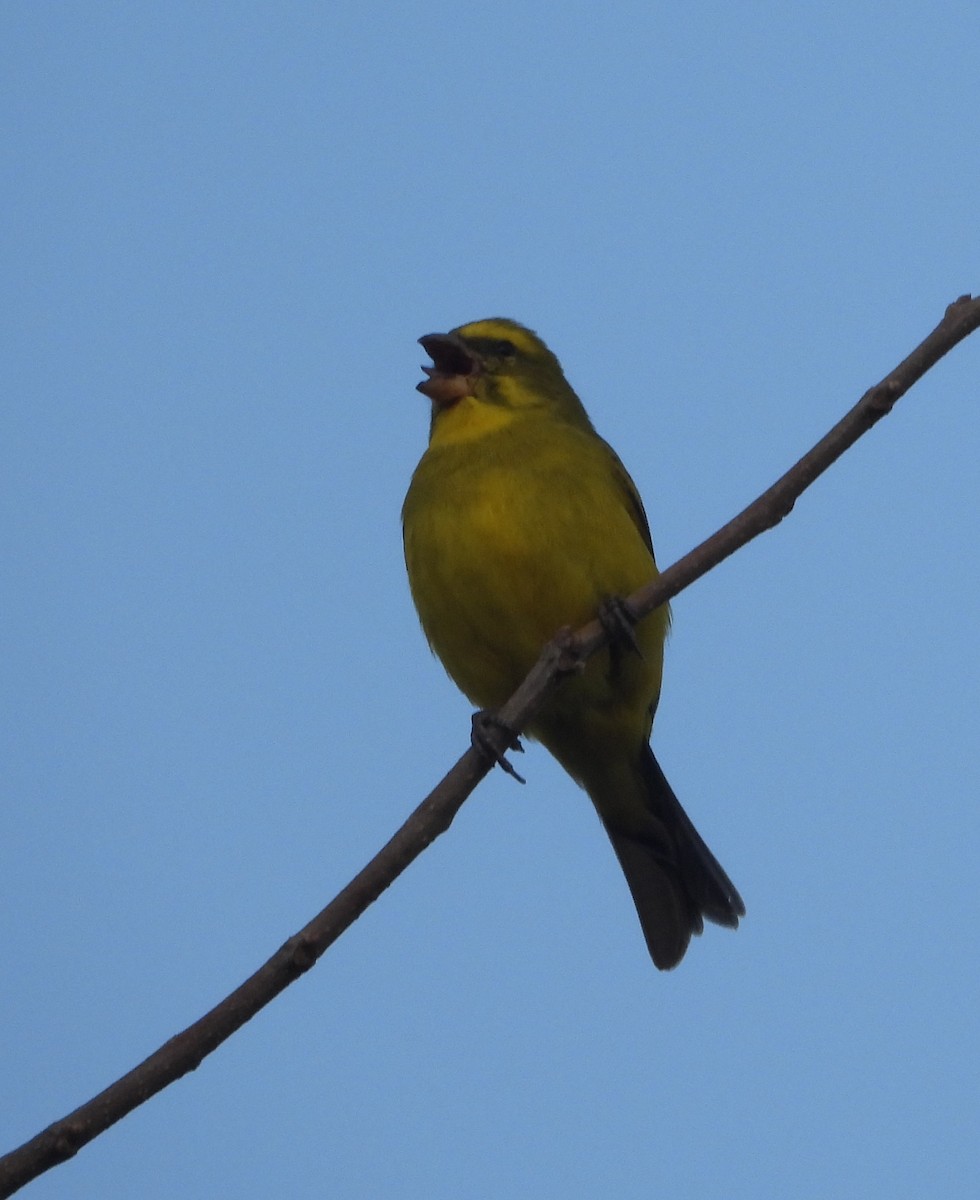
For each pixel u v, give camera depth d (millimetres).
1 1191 6055
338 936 7016
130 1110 6309
